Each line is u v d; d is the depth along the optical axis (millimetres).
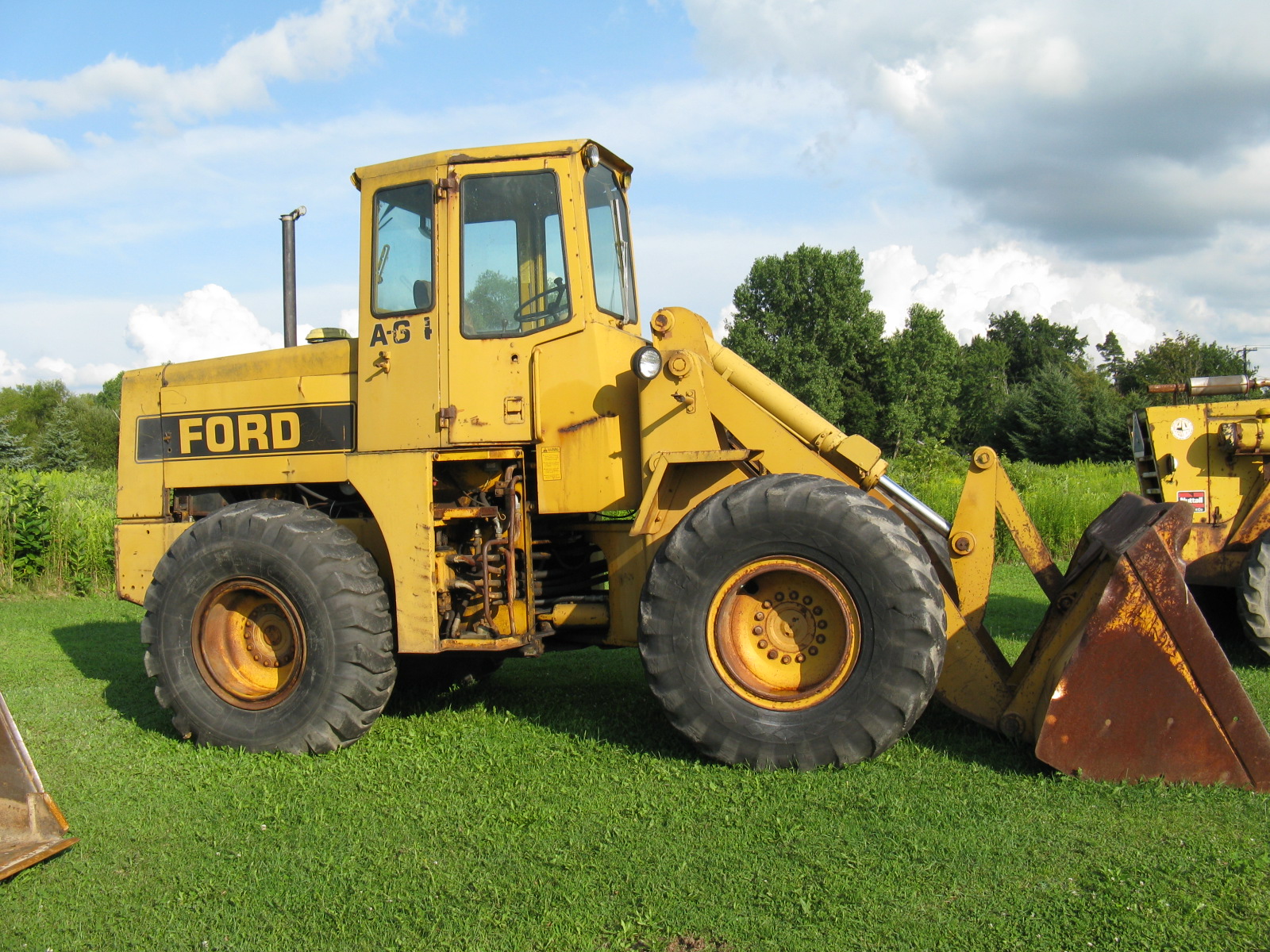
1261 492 6168
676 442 4215
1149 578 3445
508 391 4434
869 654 3730
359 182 4695
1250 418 6305
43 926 2801
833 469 4246
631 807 3479
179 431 5195
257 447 4992
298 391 4891
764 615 3969
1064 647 3732
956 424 49906
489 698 5242
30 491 10031
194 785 3955
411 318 4535
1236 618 6590
